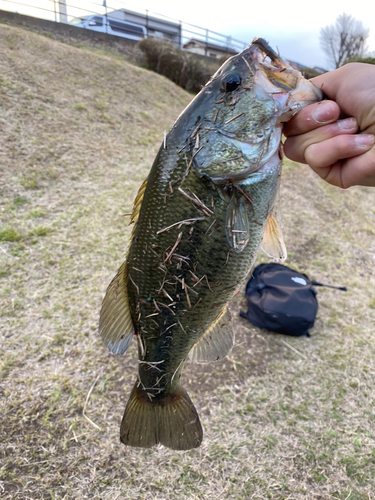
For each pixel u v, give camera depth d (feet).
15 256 2.39
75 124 4.18
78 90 4.94
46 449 1.47
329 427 1.69
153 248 0.96
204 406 1.72
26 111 3.92
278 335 2.19
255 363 1.97
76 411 1.62
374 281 2.97
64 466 1.44
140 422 1.10
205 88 0.97
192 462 1.50
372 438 1.66
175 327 1.01
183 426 1.12
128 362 1.88
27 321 1.99
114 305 1.04
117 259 2.58
